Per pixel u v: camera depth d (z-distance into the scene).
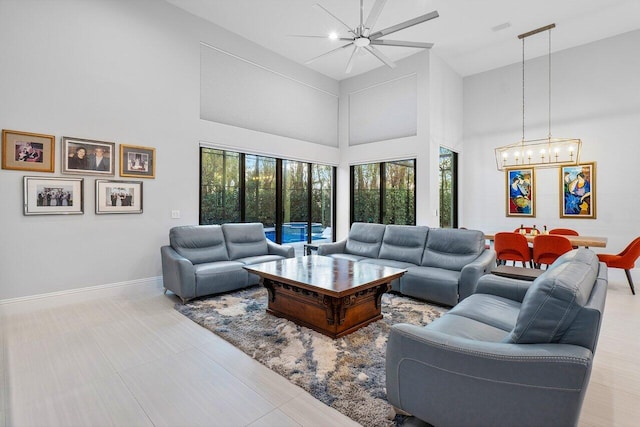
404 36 5.23
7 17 3.23
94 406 1.85
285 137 5.95
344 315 2.79
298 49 5.69
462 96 6.88
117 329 2.94
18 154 3.30
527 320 1.43
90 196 3.77
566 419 1.25
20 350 2.52
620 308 3.63
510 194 6.30
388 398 1.69
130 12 4.05
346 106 6.96
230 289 4.04
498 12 4.58
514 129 6.26
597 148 5.39
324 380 2.11
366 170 6.78
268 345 2.61
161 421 1.73
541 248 4.40
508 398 1.35
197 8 4.51
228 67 5.11
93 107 3.77
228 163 5.26
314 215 6.75
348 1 4.32
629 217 5.12
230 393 1.98
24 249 3.35
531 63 6.05
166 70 4.37
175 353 2.49
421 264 4.35
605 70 5.32
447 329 1.92
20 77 3.30
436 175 5.85
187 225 4.57
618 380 2.16
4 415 1.76
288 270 3.32
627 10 4.55
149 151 4.21
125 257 4.04
